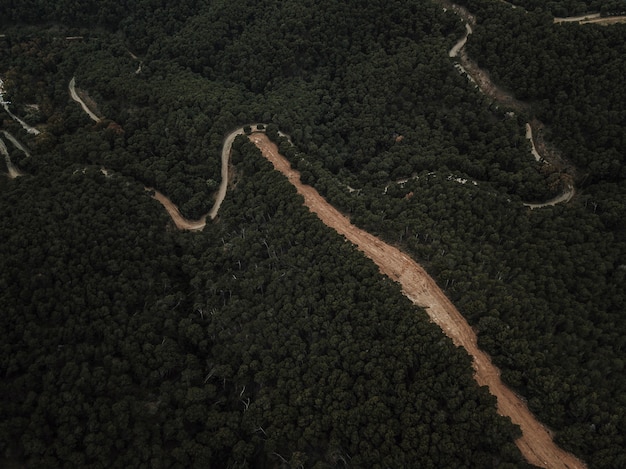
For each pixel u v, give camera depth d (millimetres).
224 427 100750
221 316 114312
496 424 84562
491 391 93250
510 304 100438
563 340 96312
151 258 124562
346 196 129375
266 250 125000
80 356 102250
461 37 160250
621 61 134750
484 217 120000
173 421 100250
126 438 96188
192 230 138375
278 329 109000
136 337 108188
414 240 115250
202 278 123062
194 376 107125
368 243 119562
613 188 125188
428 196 126000
